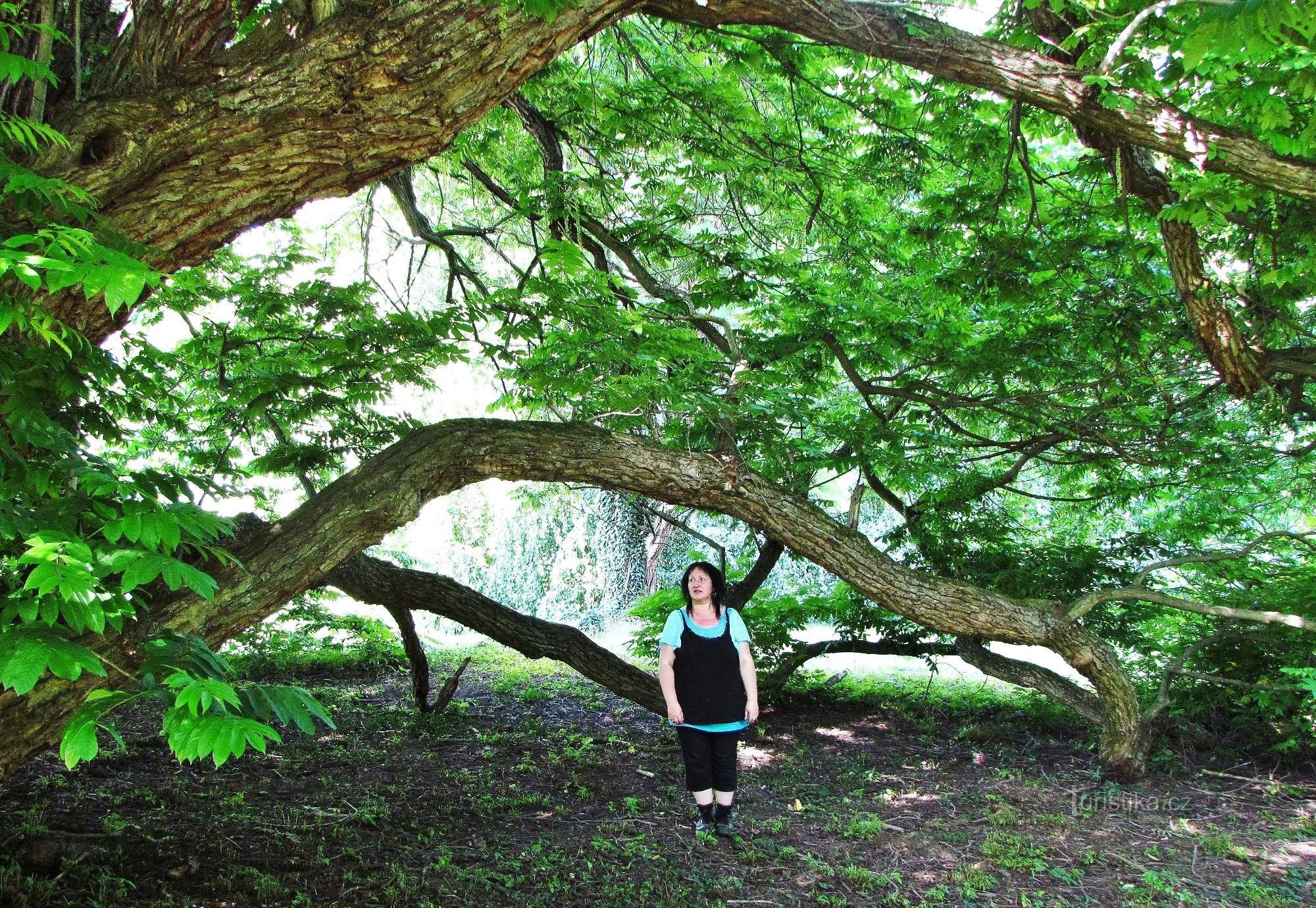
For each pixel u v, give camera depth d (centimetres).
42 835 440
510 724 807
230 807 519
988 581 817
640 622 1616
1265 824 554
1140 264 697
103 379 324
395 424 634
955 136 679
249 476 658
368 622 1030
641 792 610
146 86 315
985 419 887
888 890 448
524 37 339
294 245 701
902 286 827
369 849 471
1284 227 550
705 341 782
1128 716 647
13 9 247
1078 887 454
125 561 222
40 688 330
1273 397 746
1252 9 230
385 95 324
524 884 440
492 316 573
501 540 1717
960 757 722
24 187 225
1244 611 618
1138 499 971
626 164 829
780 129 791
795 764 695
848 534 620
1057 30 476
